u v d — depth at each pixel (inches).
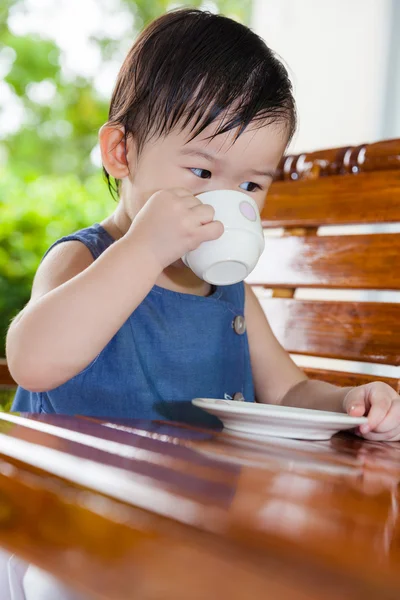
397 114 127.4
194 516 15.2
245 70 43.8
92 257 47.1
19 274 155.0
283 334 60.0
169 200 38.3
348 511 17.9
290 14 139.8
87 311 35.9
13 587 26.7
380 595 11.7
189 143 43.1
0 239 155.6
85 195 177.9
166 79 43.6
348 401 42.5
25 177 178.5
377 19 130.3
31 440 22.4
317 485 21.2
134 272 37.0
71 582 16.5
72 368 36.2
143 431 28.7
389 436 39.3
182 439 27.7
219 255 38.3
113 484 17.4
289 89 46.4
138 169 45.5
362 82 131.6
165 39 45.4
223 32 45.2
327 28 135.6
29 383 36.5
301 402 50.2
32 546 18.2
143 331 48.9
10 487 19.7
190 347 50.0
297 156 62.2
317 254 59.0
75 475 18.4
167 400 48.8
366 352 54.6
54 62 267.1
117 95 48.2
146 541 14.9
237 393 50.6
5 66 264.1
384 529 16.2
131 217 47.0
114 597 15.2
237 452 26.0
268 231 73.8
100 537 16.1
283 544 13.9
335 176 59.1
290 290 62.1
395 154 55.8
